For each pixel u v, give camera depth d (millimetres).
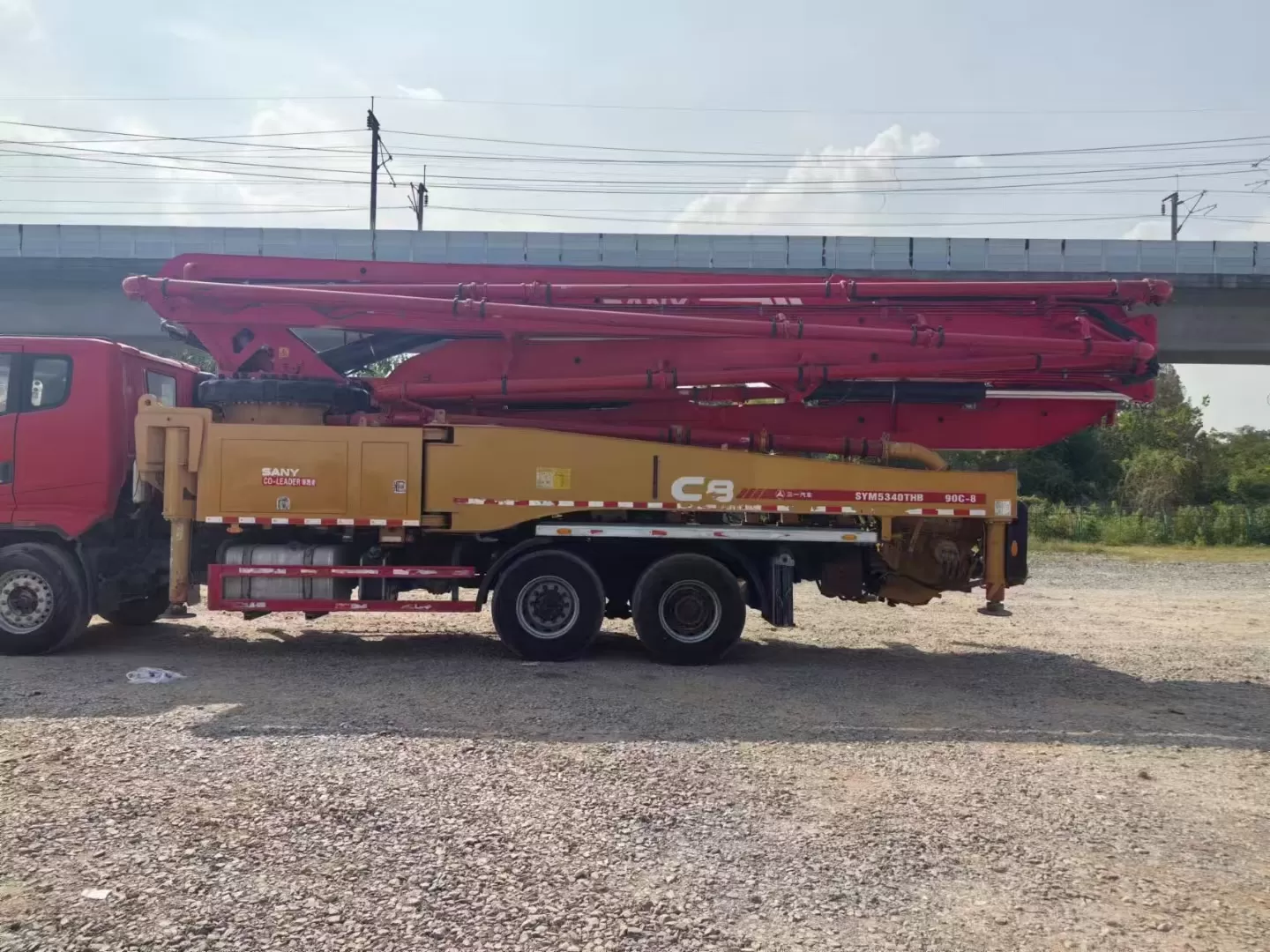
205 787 5117
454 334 9883
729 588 9109
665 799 5129
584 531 9156
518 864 4250
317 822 4656
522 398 9805
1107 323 9836
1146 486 44812
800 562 9648
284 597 9172
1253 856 4566
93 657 8984
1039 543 29547
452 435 9133
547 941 3592
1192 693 8508
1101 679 9062
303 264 9961
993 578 9312
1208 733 6984
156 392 10133
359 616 12055
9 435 9164
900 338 9422
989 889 4117
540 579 9148
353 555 9547
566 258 27906
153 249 28141
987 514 9234
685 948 3562
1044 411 10227
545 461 9156
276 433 9023
